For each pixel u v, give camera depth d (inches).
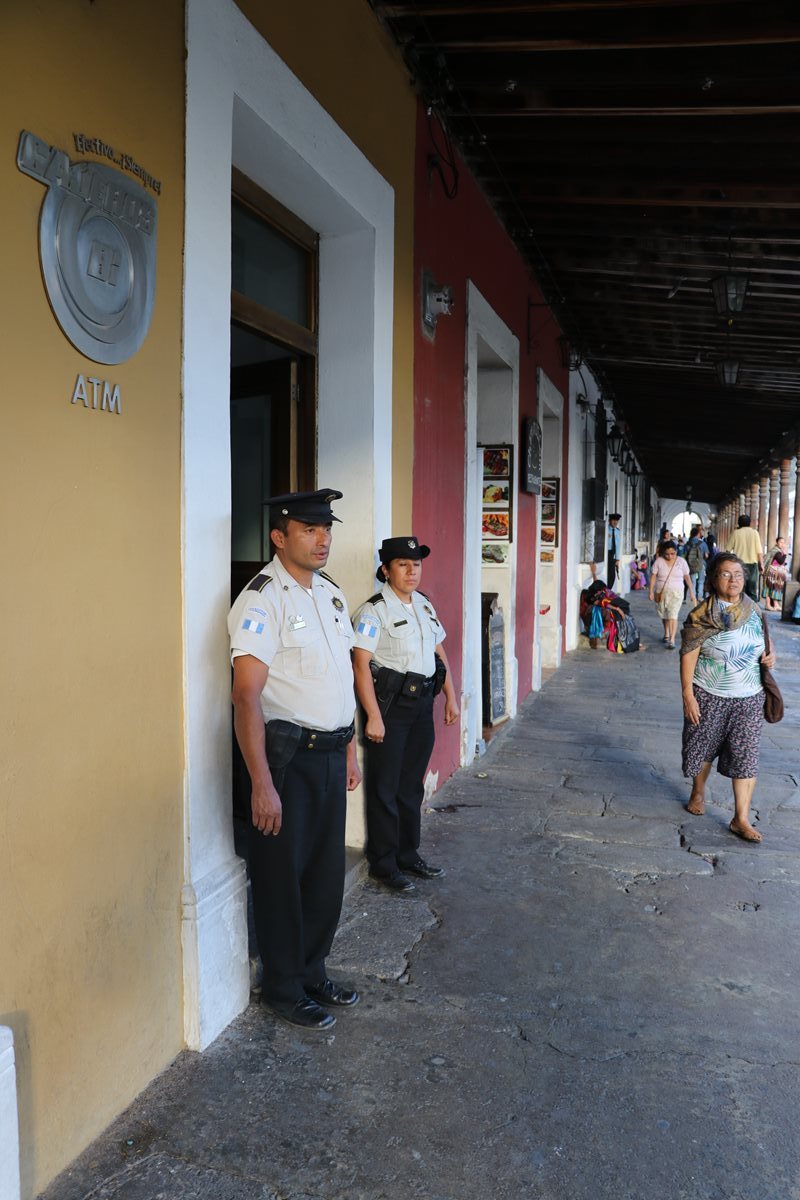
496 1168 91.2
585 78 181.3
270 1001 116.6
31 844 81.3
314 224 159.6
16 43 75.7
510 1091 103.8
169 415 100.5
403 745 157.1
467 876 169.3
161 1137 93.5
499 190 254.4
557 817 204.8
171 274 100.0
